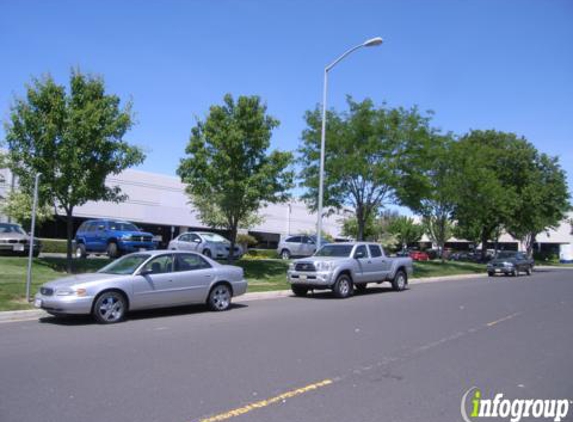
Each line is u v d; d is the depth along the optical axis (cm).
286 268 2378
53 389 588
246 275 2108
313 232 5844
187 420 497
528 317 1244
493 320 1180
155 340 871
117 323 1051
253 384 618
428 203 3500
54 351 778
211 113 2034
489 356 800
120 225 2320
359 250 1730
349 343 870
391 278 1850
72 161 1662
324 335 938
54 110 1670
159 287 1130
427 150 2597
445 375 682
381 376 669
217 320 1102
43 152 1677
